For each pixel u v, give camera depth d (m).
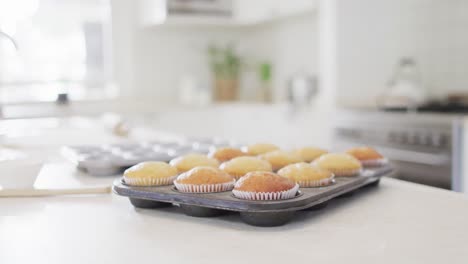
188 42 4.22
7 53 3.82
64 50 4.02
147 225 0.75
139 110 3.83
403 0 3.43
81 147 1.50
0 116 2.91
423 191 0.98
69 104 3.73
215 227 0.73
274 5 3.63
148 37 4.09
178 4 3.70
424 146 2.57
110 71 4.12
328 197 0.80
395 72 3.45
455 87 3.23
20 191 0.99
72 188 1.02
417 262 0.56
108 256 0.60
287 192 0.73
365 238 0.66
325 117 3.23
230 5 3.95
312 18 3.78
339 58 3.31
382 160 1.08
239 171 0.89
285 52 4.11
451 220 0.75
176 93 4.20
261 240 0.66
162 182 0.87
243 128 3.84
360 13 3.35
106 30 4.11
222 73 4.25
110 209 0.86
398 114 2.74
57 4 3.96
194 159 0.95
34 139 2.13
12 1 3.80
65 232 0.71
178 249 0.62
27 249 0.63
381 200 0.90
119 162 1.21
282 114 3.58
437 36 3.31
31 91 3.93
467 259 0.57
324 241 0.65
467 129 2.30
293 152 1.12
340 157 0.97
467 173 2.31
